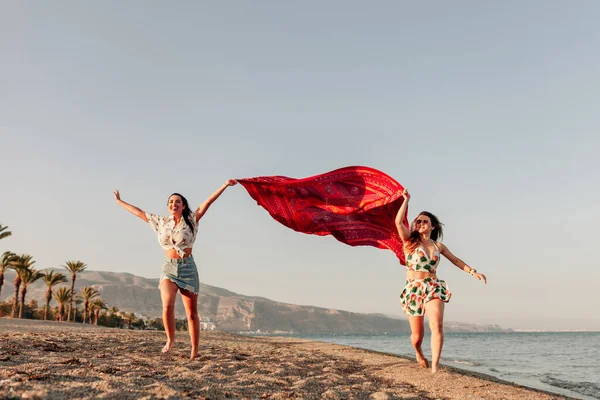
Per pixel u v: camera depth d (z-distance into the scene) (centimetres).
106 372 471
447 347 4328
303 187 766
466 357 2384
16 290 5088
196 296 631
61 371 450
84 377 427
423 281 662
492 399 499
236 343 1255
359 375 673
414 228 666
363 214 751
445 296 652
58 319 6950
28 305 7606
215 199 629
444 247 667
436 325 637
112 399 349
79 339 827
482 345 5094
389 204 718
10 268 4919
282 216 770
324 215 768
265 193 765
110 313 9925
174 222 607
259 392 455
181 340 1101
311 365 759
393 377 654
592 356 2619
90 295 7519
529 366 1772
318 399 450
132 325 11144
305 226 774
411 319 693
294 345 1488
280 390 479
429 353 2278
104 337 930
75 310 7475
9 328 1367
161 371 513
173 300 621
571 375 1381
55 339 780
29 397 324
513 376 1277
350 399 468
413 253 668
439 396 514
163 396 376
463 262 652
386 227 746
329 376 611
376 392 512
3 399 316
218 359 681
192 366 575
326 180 760
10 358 513
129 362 555
